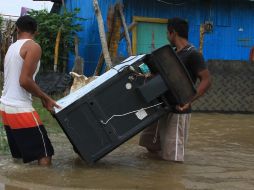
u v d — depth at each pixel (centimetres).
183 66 456
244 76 1016
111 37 1077
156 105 462
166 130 503
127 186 400
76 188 388
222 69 1006
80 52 1294
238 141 654
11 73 451
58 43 1155
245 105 1017
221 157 538
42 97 449
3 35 1608
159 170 464
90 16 1257
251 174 456
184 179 430
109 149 455
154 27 1212
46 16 1203
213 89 1002
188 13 1243
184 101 462
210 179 432
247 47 1296
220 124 824
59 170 448
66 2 1529
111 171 453
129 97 459
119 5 1061
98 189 388
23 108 450
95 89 452
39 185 394
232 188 402
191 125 803
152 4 1206
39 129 457
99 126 454
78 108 449
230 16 1278
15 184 396
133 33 1186
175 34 500
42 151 460
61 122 446
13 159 491
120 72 455
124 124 458
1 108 467
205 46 1263
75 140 449
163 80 455
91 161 453
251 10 1294
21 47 448
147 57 467
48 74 1114
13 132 456
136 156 531
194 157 534
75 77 917
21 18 470
